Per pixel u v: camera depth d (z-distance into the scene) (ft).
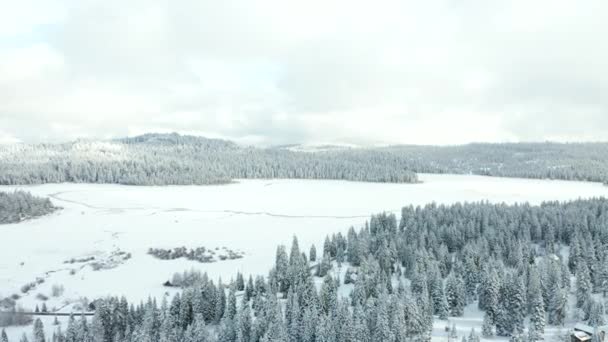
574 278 338.34
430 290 303.89
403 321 244.83
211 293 305.32
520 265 324.60
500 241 393.91
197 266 425.69
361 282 305.12
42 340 259.60
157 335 259.80
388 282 322.14
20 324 298.97
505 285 278.26
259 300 296.51
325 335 244.83
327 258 384.27
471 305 313.32
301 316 266.36
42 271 408.46
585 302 277.44
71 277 395.75
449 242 425.28
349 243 422.82
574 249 352.69
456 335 259.19
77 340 256.32
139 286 376.48
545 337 257.34
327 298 291.79
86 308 328.49
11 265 422.41
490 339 260.01
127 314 282.97
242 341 252.01
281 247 377.30
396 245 399.85
